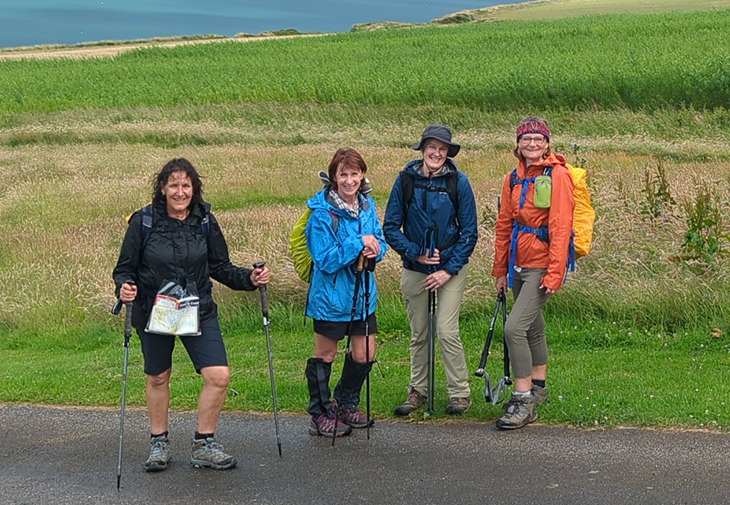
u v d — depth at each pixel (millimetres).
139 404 6539
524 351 5621
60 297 10617
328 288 5480
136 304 5082
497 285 6027
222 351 5117
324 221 5387
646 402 5812
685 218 9625
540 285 5688
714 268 8398
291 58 43750
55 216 15828
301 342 8586
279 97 30547
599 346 7824
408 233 5926
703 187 10523
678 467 4777
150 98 32781
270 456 5273
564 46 39188
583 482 4648
